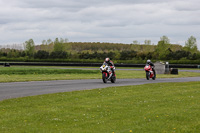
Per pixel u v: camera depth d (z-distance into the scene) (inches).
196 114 676.7
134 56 5433.1
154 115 664.4
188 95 999.6
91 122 601.0
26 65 4180.6
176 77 2119.8
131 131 531.5
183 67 3818.9
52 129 548.7
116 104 808.3
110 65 1489.9
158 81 1649.9
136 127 560.1
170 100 884.6
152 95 990.4
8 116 644.1
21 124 580.1
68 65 4143.7
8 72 2340.1
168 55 5152.6
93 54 5782.5
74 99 892.0
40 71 2517.2
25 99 868.6
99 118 639.1
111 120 620.1
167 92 1075.3
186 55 5049.2
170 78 1979.6
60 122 602.2
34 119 623.2
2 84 1328.7
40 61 5684.1
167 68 2625.5
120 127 561.9
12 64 4160.9
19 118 626.8
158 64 2664.9
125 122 599.5
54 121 608.4
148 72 1774.1
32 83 1398.9
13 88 1162.6
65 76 2041.1
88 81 1573.6
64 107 755.4
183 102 848.9
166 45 5260.8
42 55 6067.9
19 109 725.3
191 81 1653.5
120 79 1782.7
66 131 534.6
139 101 863.1
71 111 709.3
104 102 840.9
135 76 2138.3
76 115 665.6
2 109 719.1
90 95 975.0
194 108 752.3
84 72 2561.5
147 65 1784.0
